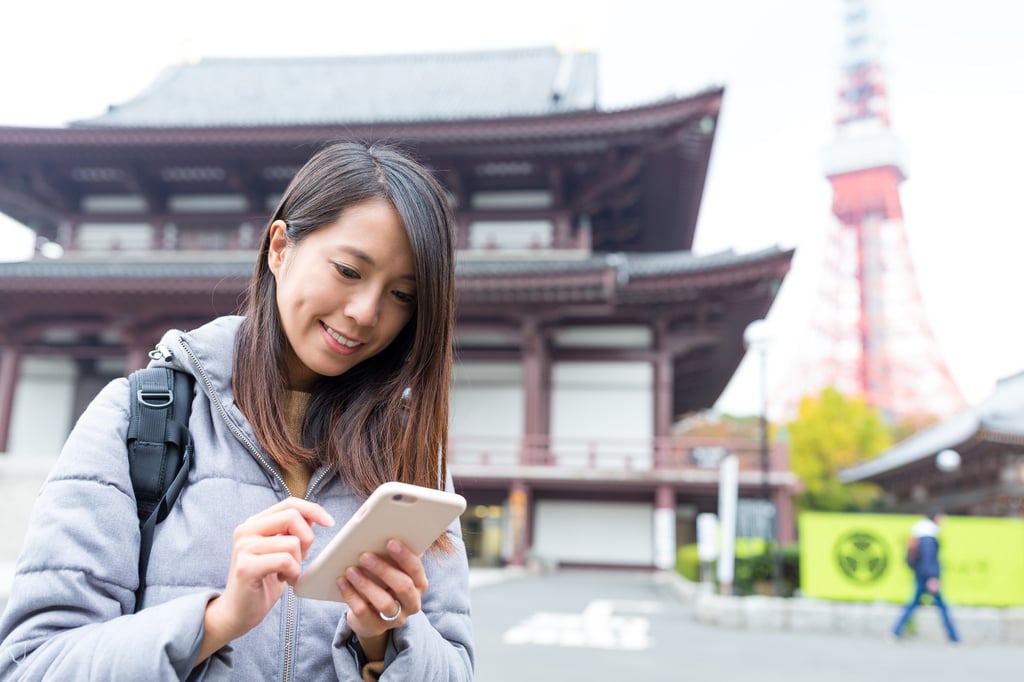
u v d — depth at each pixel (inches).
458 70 1346.0
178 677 45.7
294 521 46.2
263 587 45.6
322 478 60.4
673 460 870.4
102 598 50.1
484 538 894.4
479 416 909.8
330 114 1213.1
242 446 58.6
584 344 917.2
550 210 961.5
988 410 1360.7
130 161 956.6
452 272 62.7
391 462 62.4
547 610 492.4
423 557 62.7
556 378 906.7
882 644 406.9
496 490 879.7
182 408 58.6
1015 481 1326.3
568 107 1128.2
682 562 697.0
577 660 316.8
